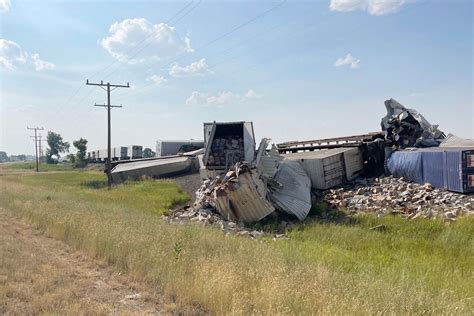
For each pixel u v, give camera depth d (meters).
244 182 19.69
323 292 6.61
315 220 20.09
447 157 21.09
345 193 24.97
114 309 6.79
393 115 29.03
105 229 11.89
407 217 18.11
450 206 18.69
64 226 13.42
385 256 11.49
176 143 62.19
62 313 6.42
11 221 17.03
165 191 32.16
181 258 9.04
